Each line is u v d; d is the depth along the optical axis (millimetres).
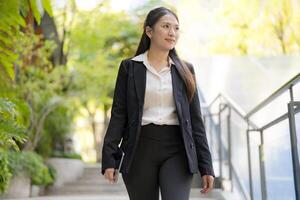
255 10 12133
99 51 10477
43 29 8422
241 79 9336
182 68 2092
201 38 12359
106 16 10648
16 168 6707
